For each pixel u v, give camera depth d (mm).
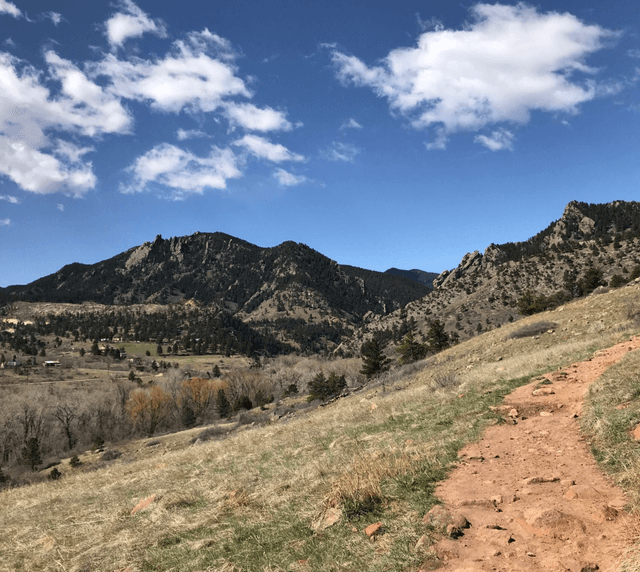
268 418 36844
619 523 4840
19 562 8203
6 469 79250
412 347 61438
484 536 5117
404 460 8047
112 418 102188
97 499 12391
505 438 8789
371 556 5242
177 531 7730
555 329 27922
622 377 9953
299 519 6805
